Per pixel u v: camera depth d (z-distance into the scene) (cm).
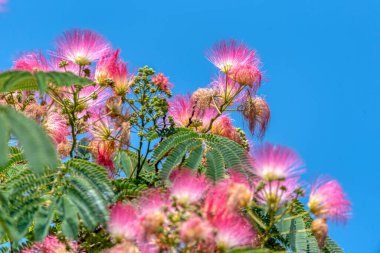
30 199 376
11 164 432
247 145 513
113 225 358
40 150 289
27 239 416
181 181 364
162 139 495
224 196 359
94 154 514
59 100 485
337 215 389
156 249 344
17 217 366
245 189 368
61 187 384
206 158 422
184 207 350
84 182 387
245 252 328
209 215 348
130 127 503
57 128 484
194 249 339
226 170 416
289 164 380
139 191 419
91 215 369
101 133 513
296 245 402
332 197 388
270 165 378
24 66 463
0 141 291
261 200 383
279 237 425
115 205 390
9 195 375
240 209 380
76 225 364
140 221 345
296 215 410
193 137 441
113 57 503
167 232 342
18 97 484
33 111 473
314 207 389
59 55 473
